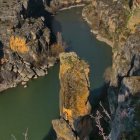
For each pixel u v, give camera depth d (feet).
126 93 82.17
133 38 151.53
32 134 159.12
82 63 84.33
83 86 81.97
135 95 73.67
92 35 326.44
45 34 260.42
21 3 281.74
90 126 93.09
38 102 195.72
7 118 178.91
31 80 229.04
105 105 160.76
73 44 296.51
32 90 214.07
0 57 232.32
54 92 208.03
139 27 164.04
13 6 272.72
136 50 139.44
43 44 255.50
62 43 282.36
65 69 83.56
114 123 72.28
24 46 238.27
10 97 205.87
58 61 261.24
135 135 54.65
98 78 212.84
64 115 87.45
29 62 241.35
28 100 199.72
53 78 231.09
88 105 87.04
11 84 222.48
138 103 64.18
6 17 258.98
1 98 205.57
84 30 346.13
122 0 323.78
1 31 242.99
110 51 276.21
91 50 279.49
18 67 233.76
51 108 185.57
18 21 258.37
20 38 234.99
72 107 84.12
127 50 154.20
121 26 271.08
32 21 279.90
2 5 276.41
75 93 82.64
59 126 85.71
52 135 155.43
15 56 236.63
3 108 191.52
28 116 179.11
